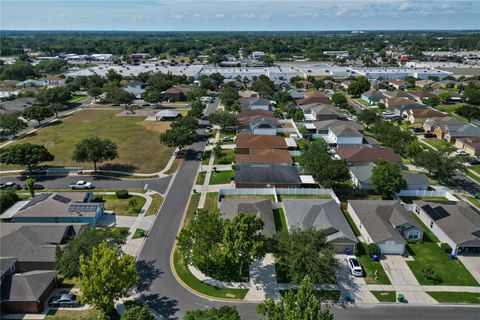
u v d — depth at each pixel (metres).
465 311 44.41
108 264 40.59
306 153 80.25
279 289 47.47
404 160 93.06
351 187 77.94
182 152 97.94
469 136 103.12
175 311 43.53
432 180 81.38
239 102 146.50
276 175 76.50
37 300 42.59
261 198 71.25
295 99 157.00
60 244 53.66
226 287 47.72
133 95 153.00
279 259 52.91
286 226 61.84
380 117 118.69
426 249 56.44
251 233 46.75
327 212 60.19
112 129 118.75
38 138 109.12
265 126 110.56
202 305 44.59
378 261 53.25
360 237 59.16
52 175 82.62
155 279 48.97
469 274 50.88
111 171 85.06
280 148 95.12
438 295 46.88
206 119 130.62
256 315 43.09
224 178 81.44
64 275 47.69
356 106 150.75
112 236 48.81
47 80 191.88
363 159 86.56
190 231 49.81
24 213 60.78
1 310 42.69
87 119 131.38
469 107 128.12
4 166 87.12
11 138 109.12
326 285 48.31
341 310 44.16
